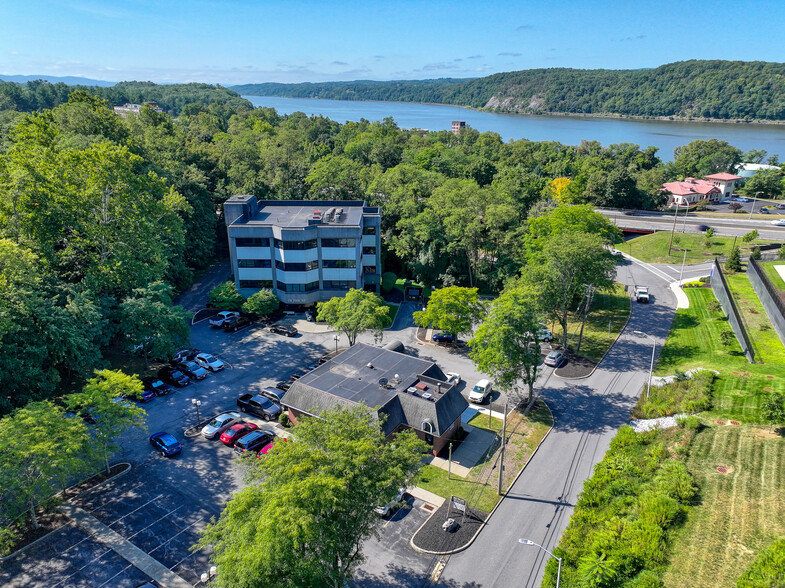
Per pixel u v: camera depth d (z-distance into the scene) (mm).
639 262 94125
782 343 54750
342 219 74938
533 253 72375
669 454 39438
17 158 54188
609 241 77438
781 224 110250
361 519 25625
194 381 54094
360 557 27609
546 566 30922
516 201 102750
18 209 51812
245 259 71250
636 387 53219
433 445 42562
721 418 43500
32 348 42750
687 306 73250
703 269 88500
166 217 66625
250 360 59062
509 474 40562
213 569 29766
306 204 85438
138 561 32031
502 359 45375
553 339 64625
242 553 23078
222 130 192125
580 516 34469
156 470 40562
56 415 35156
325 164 96938
